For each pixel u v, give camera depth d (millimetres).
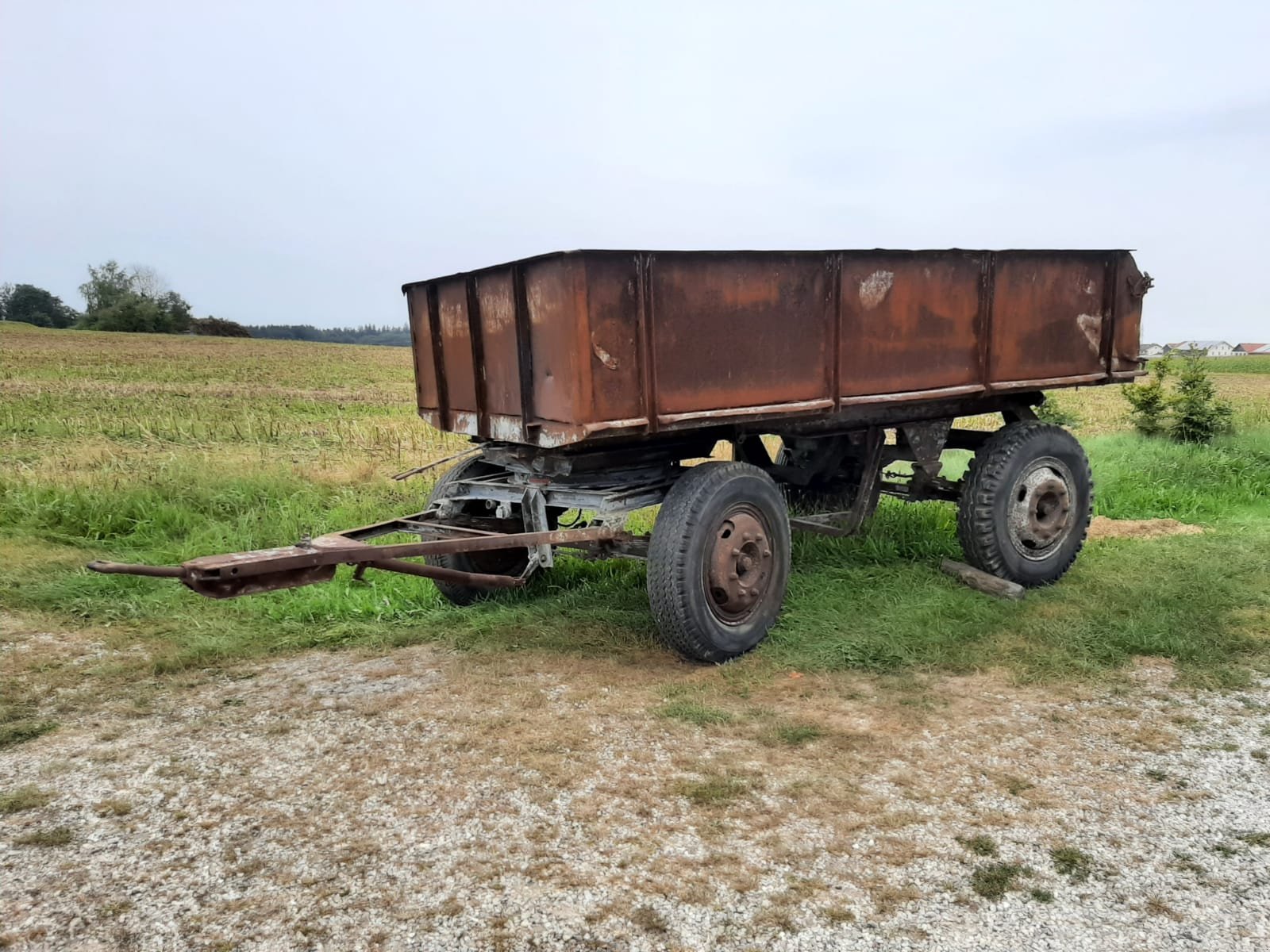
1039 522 6023
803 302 4855
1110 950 2438
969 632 5113
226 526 7938
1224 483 9789
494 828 3137
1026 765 3578
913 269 5312
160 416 19109
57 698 4539
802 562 6539
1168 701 4223
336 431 16562
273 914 2662
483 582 4727
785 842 3012
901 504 8070
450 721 4109
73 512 8086
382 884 2809
